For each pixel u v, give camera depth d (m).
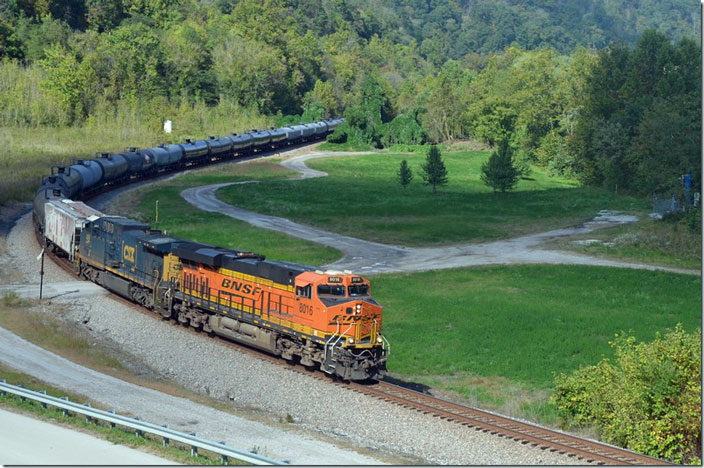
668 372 27.14
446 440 26.64
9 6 190.38
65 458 22.62
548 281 60.66
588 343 43.25
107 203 90.81
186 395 31.16
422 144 193.12
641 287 59.03
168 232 75.75
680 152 106.31
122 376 33.41
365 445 26.72
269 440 25.75
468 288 57.53
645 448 27.09
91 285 51.97
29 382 30.81
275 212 93.00
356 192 112.56
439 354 41.41
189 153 126.12
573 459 24.84
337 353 32.38
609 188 126.00
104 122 155.38
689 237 78.56
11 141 129.25
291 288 34.84
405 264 67.25
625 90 139.00
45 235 61.75
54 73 157.88
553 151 160.00
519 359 40.53
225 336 39.25
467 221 89.81
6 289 49.78
